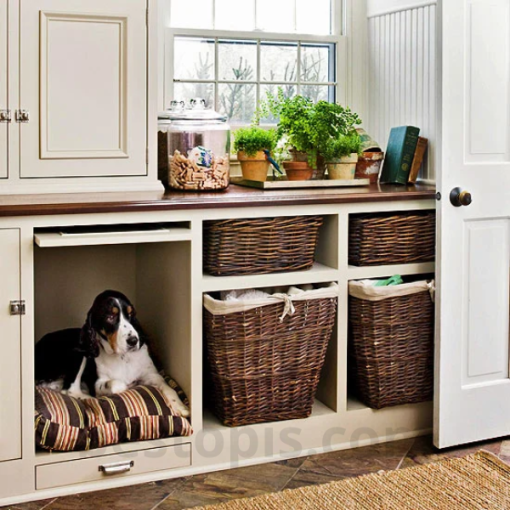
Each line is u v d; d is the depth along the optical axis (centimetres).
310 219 277
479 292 289
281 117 320
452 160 277
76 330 293
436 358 283
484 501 246
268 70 354
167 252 285
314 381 282
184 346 272
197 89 341
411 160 329
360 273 286
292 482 262
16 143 265
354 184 315
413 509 241
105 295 277
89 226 264
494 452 288
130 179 281
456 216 280
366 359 287
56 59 267
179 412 267
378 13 357
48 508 243
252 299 262
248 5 347
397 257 292
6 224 235
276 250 272
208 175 287
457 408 288
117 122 277
